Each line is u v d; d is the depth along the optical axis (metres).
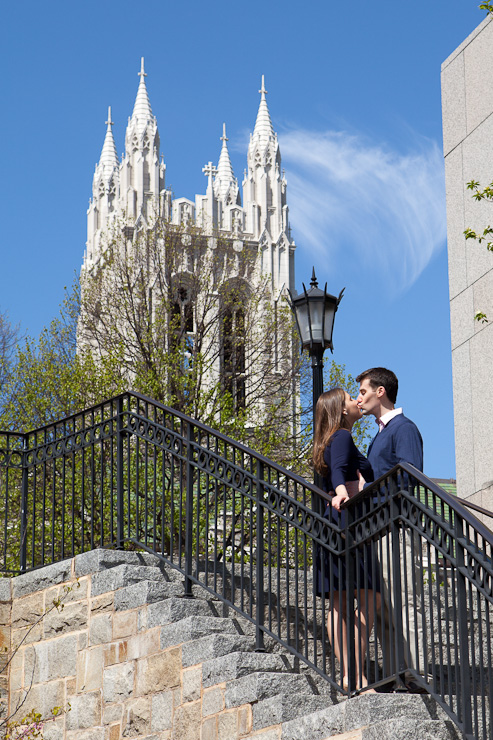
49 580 8.29
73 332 26.73
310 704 6.00
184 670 6.82
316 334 11.05
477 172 10.95
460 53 11.47
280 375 29.30
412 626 6.72
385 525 5.69
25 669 8.26
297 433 25.36
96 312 28.59
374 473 6.54
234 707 6.29
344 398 6.65
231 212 68.44
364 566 5.88
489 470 10.13
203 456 7.56
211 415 23.94
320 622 7.40
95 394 23.86
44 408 23.33
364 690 5.76
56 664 7.98
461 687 5.02
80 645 7.79
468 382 10.65
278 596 6.73
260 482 6.98
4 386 24.05
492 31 10.90
